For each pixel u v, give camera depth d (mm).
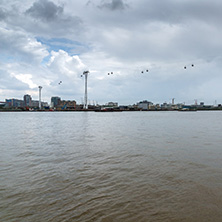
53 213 6699
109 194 8094
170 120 70562
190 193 8062
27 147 18781
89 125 47875
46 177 10203
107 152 16250
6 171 11250
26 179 9938
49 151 16844
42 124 52438
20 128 40594
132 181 9492
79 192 8328
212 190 8320
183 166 11875
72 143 20984
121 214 6578
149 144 19906
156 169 11352
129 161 13258
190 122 58312
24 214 6660
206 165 12047
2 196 8016
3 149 17844
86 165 12367
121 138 24547
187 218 6297
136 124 50500
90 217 6422
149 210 6805
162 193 8109
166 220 6207
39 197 7898
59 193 8258
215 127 40562
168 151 16422
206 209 6812
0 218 6426
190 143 20312
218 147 18016
